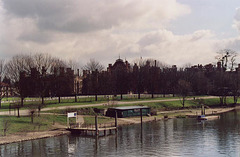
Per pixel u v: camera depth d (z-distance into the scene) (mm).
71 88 107125
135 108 83875
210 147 48188
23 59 91500
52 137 54500
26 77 85688
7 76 90625
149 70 128125
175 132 61344
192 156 43000
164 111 98062
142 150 46344
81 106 83812
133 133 60406
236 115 91625
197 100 120625
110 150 46344
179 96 122438
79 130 58000
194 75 149375
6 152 43625
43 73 87750
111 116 81125
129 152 45094
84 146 48500
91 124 66312
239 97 138250
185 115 89188
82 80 129125
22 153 43344
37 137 52812
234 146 48719
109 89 115438
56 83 94750
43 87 87000
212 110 105125
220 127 67812
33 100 98125
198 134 59188
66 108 77625
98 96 119875
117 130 62812
